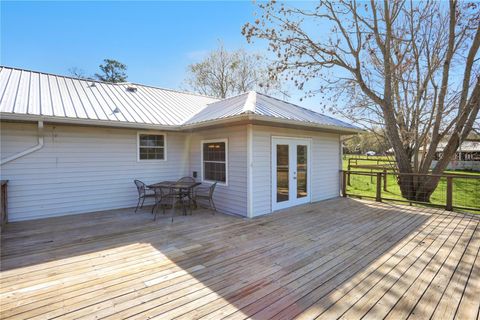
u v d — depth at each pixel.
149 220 5.68
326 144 8.23
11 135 5.54
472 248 3.90
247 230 4.89
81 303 2.50
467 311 2.35
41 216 5.87
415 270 3.18
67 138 6.16
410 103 9.59
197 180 7.66
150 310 2.38
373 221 5.50
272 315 2.29
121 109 6.90
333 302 2.49
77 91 7.25
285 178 6.80
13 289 2.77
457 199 9.92
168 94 9.67
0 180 5.32
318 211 6.47
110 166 6.77
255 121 5.64
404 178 8.90
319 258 3.55
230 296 2.61
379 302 2.49
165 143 7.65
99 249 3.94
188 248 3.96
